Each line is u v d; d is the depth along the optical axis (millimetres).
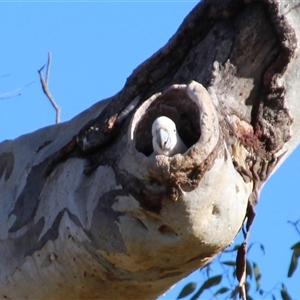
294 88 12625
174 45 12609
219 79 12594
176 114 12430
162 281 12602
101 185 12484
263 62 12609
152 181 12344
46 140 12867
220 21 12617
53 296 12695
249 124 12609
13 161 12859
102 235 12477
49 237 12625
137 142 12438
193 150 12273
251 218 12609
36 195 12727
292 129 12664
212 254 12477
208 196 12336
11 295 12742
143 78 12617
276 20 12570
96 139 12602
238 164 12523
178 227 12375
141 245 12438
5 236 12734
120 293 12664
